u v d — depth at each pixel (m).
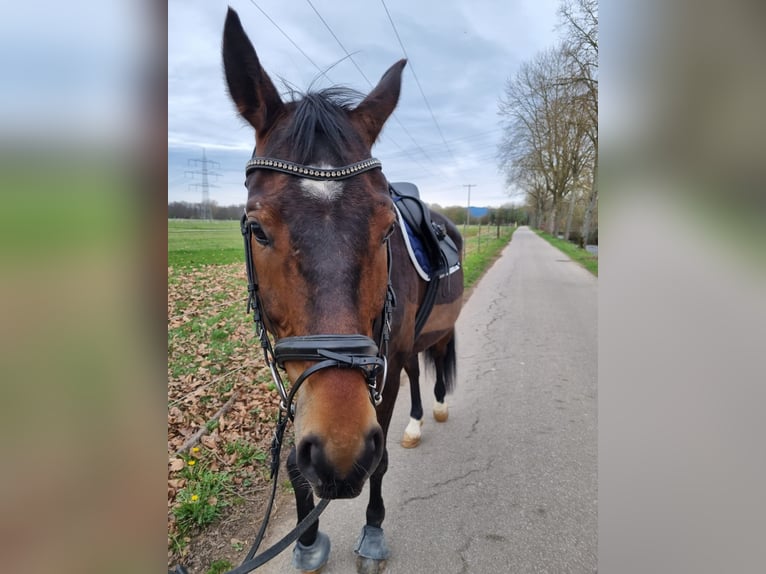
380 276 1.53
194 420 3.66
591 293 10.62
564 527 2.52
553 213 46.38
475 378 4.89
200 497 2.60
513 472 3.06
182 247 18.50
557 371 5.09
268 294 1.47
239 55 1.68
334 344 1.32
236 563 2.23
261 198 1.44
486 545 2.38
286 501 2.72
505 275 14.13
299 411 1.36
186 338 5.93
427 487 2.90
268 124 1.71
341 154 1.54
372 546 2.24
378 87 1.95
